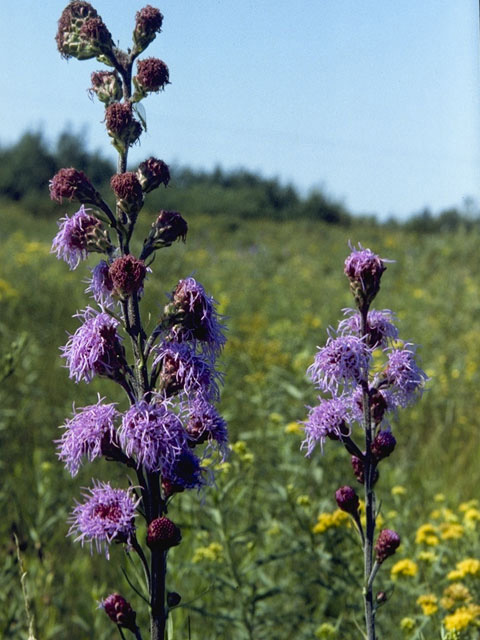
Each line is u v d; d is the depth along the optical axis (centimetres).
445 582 84
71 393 144
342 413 50
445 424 146
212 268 312
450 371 173
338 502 51
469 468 129
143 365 47
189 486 46
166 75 49
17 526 90
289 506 88
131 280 46
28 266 254
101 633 82
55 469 114
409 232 571
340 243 454
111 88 50
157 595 45
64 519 100
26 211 607
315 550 81
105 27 50
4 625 77
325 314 224
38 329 183
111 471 112
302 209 676
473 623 68
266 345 154
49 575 86
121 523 45
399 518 93
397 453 133
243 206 668
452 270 322
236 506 87
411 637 72
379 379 50
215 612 82
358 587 79
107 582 92
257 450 111
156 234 49
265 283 282
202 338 48
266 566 90
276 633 79
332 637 73
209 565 82
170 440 45
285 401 121
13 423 124
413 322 221
